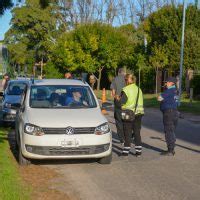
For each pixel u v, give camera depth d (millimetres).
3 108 16203
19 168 9617
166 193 7895
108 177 9023
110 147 9953
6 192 7305
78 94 11047
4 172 8734
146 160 10805
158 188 8219
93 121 9789
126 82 11320
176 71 38188
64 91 11102
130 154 11570
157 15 42062
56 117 9852
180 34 38531
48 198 7375
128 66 45312
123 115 11055
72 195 7641
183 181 8766
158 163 10469
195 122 19922
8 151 11438
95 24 50094
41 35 78875
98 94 43125
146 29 44219
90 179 8836
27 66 84688
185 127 18078
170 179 8922
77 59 49656
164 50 38844
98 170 9633
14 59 83438
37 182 8445
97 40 49156
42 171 9398
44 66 64062
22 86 17609
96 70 50219
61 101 10812
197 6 40250
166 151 11586
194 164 10398
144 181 8734
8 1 13680
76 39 49750
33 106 10609
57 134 9523
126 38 50219
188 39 36719
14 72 86500
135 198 7555
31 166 9852
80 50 49250
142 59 42688
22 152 9703
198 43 36281
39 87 11211
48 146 9453
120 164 10281
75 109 10500
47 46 76938
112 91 13000
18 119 10867
